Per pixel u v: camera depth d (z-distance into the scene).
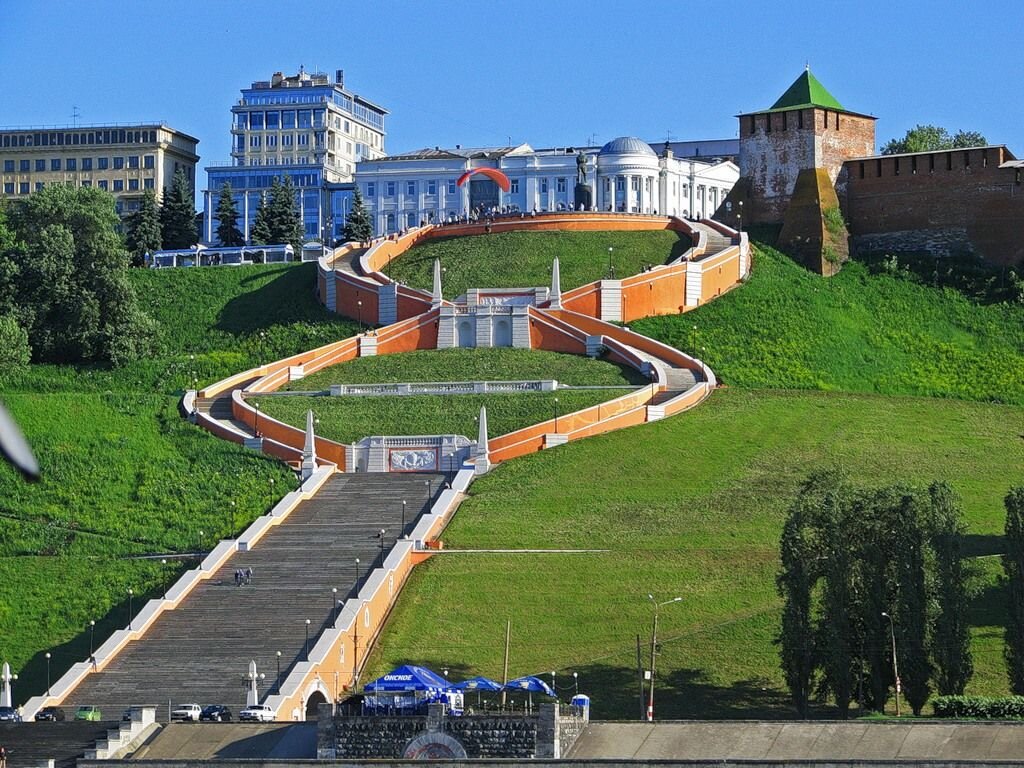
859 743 142.25
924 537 180.38
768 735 143.25
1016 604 179.88
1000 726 142.38
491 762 138.62
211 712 179.75
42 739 167.50
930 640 178.12
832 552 181.62
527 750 139.88
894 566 181.50
